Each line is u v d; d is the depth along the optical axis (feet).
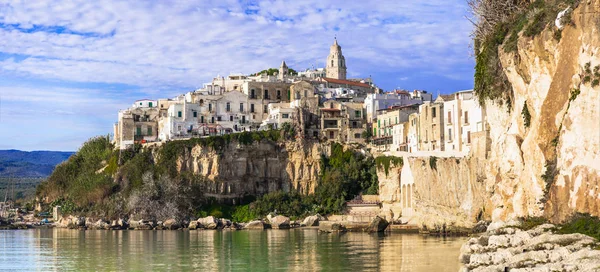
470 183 374.43
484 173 358.43
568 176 209.77
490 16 281.95
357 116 646.74
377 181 543.39
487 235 228.22
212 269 263.29
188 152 577.84
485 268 181.27
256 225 511.40
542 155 226.99
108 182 587.27
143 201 547.90
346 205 534.78
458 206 384.27
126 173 582.35
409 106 586.86
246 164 580.71
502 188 264.52
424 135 504.43
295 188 581.12
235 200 570.05
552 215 215.92
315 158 584.81
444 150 465.06
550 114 224.94
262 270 256.32
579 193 203.92
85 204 588.91
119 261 294.46
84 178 622.54
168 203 548.31
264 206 553.23
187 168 576.20
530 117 244.42
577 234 188.75
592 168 200.95
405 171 465.88
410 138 540.11
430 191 410.31
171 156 579.07
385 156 501.15
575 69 214.69
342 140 607.37
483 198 364.99
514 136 253.85
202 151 574.97
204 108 649.20
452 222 387.14
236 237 418.72
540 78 234.79
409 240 357.41
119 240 409.28
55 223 593.83
